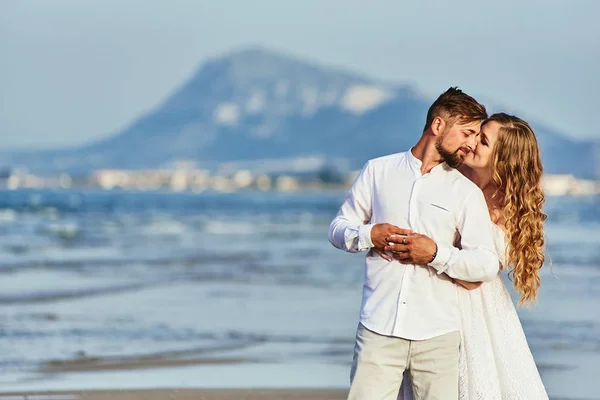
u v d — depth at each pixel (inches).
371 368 171.6
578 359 359.3
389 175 175.6
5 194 3710.6
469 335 177.5
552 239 1205.1
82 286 609.0
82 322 446.9
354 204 180.2
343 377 324.8
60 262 786.8
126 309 497.4
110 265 772.6
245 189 7667.3
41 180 7160.4
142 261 816.3
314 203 3366.1
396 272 170.7
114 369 332.8
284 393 295.4
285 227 1524.4
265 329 431.2
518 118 187.0
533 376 179.6
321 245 1070.4
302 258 871.7
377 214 176.1
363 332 173.3
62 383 306.0
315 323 453.7
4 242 1029.2
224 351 372.8
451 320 171.6
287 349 379.2
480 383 176.1
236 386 304.8
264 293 584.1
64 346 379.2
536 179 184.5
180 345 385.4
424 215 171.5
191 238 1181.7
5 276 662.5
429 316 170.1
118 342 390.0
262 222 1713.8
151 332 418.0
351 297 567.8
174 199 3644.2
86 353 363.9
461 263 166.4
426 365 170.7
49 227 1374.3
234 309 503.2
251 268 762.2
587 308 501.7
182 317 468.8
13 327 425.7
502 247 183.0
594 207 3029.0
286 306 518.9
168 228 1429.6
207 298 553.0
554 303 522.0
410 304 170.1
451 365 171.5
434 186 172.2
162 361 349.7
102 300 536.4
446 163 173.8
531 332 421.4
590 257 875.4
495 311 181.0
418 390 173.3
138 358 354.3
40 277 663.8
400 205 172.9
